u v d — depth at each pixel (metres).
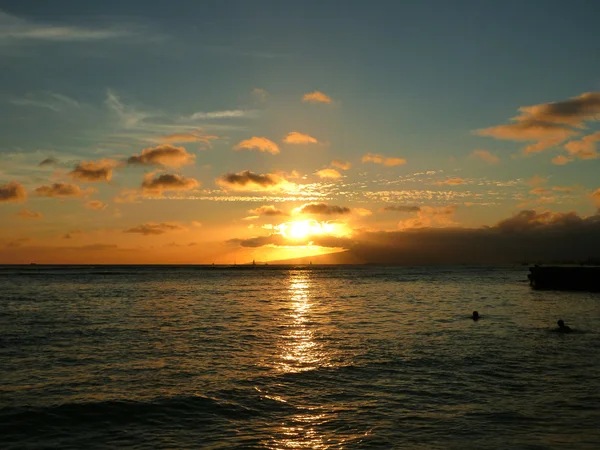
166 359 23.86
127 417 15.27
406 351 25.44
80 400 16.80
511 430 13.86
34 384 19.03
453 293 76.62
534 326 35.03
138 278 143.00
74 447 13.06
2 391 18.00
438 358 23.55
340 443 13.12
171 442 13.35
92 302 59.56
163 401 16.73
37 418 15.13
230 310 49.81
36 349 26.72
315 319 41.22
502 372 20.61
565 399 16.72
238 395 17.52
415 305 54.88
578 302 56.84
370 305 55.47
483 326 35.31
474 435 13.52
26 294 73.19
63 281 118.75
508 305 53.44
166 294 75.19
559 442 12.95
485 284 107.50
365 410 15.84
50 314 45.53
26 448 13.01
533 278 85.44
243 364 22.61
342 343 28.31
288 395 17.55
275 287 98.81
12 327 36.00
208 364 22.66
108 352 25.78
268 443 13.20
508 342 28.00
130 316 43.91
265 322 39.19
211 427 14.45
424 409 15.87
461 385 18.64
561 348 25.97
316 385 18.84
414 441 13.14
